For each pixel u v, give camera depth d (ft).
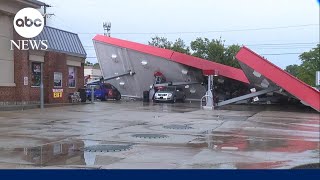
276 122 60.75
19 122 52.16
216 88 126.41
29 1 83.92
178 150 32.40
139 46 122.93
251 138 41.42
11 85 81.30
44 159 27.78
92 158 28.30
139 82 136.15
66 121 54.49
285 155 31.48
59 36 99.40
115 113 70.44
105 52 132.87
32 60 87.66
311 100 84.89
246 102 118.93
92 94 105.40
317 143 38.68
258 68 88.89
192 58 116.88
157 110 80.48
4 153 29.99
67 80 100.01
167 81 131.54
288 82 86.84
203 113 74.84
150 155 29.81
